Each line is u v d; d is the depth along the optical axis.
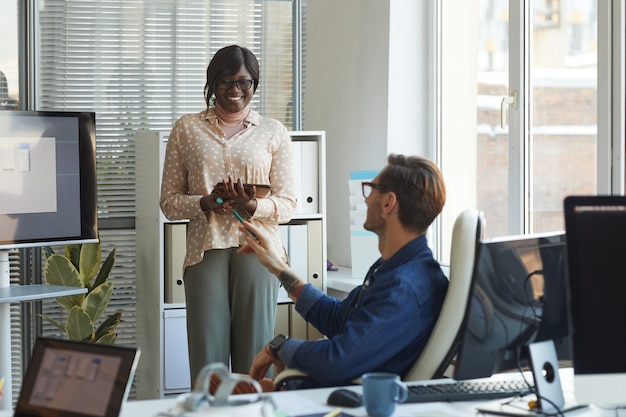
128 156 5.56
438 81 5.08
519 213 4.30
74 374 1.86
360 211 5.07
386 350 2.42
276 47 5.81
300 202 5.09
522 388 2.31
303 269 5.06
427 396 2.21
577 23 3.91
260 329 3.96
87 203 4.58
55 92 5.46
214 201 3.79
